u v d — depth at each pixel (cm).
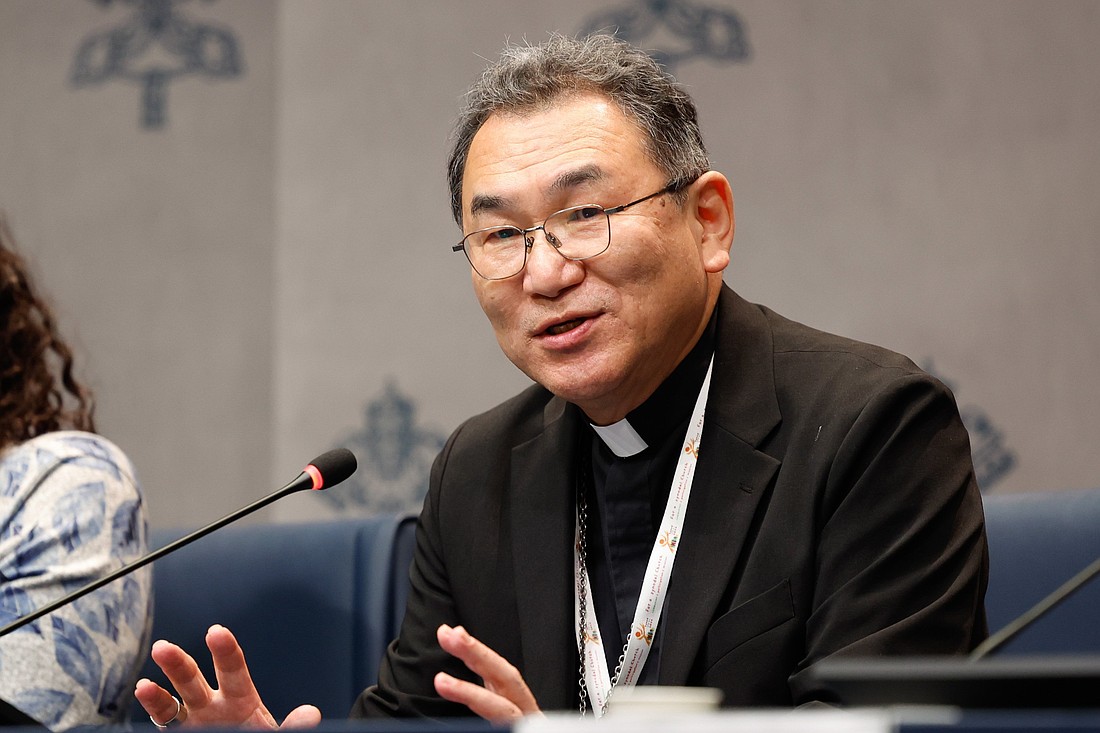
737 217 1217
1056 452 1138
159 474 1379
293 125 1338
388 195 1309
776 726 283
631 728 291
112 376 1397
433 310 1286
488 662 466
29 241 1426
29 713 689
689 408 657
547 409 729
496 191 625
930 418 607
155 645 556
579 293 616
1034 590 681
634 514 657
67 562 742
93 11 1448
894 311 1178
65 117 1438
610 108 632
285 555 849
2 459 778
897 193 1189
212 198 1404
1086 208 1150
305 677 819
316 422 1296
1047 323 1150
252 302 1386
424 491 1262
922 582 569
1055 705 310
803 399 632
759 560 603
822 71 1216
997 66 1180
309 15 1344
